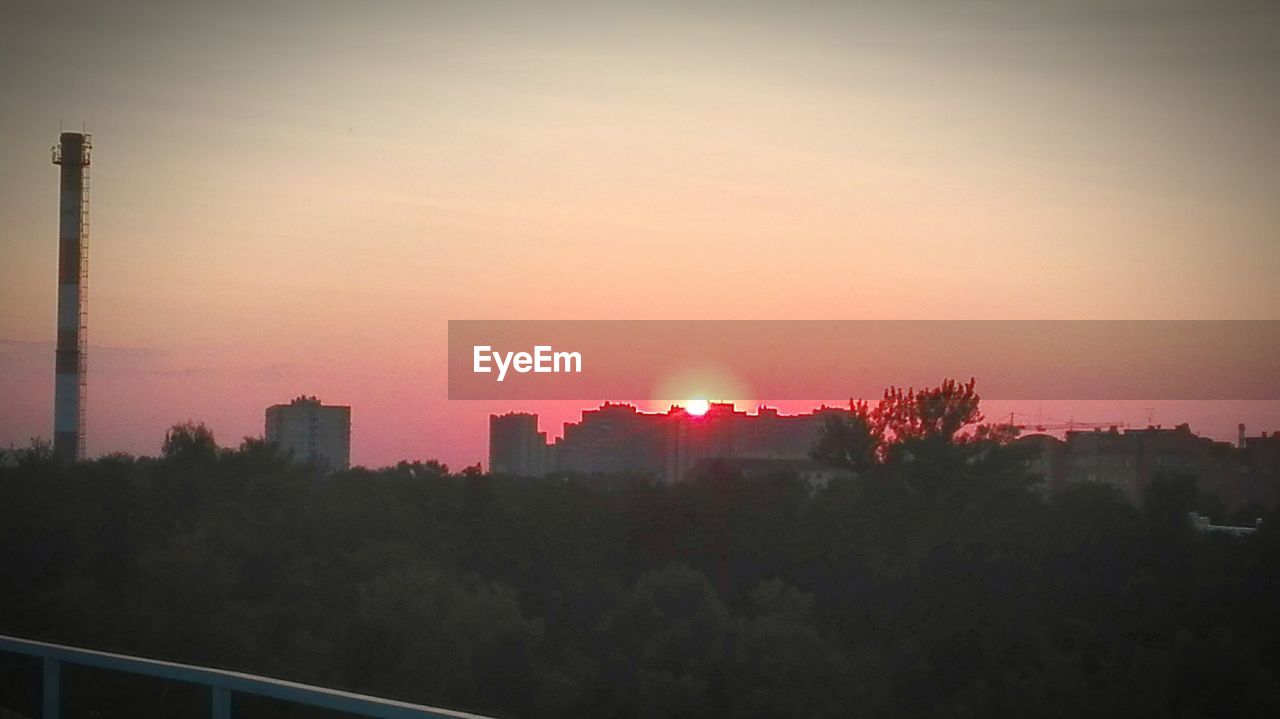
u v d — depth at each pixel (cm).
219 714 445
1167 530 3209
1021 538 3353
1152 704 2517
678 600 2984
